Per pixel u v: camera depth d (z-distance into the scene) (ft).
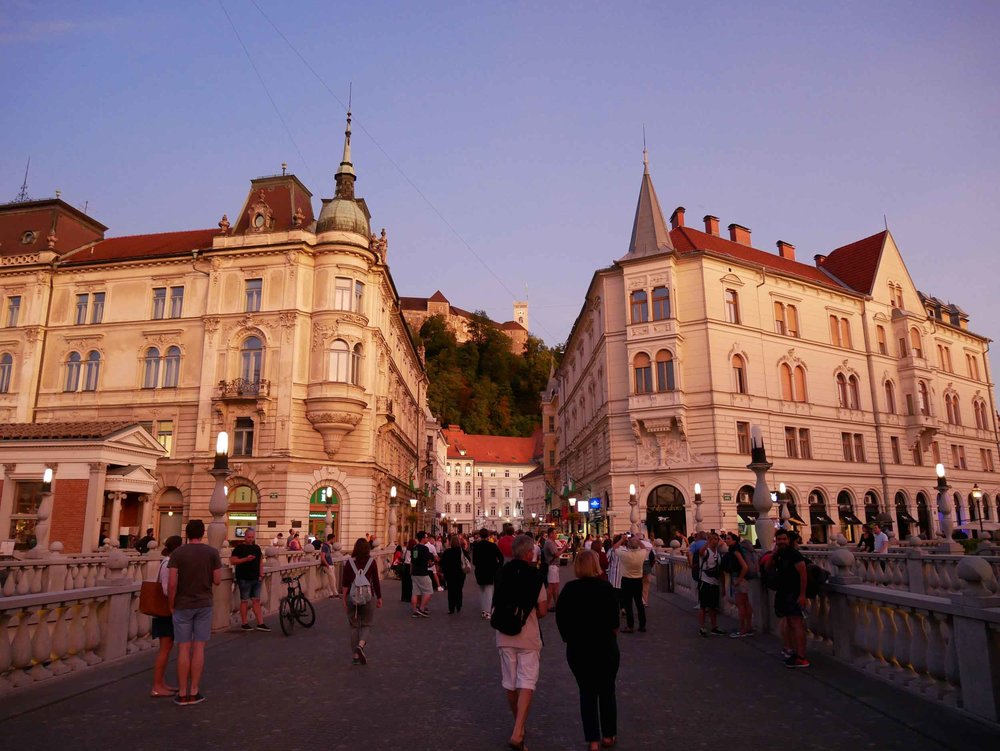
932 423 161.17
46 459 96.17
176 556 27.91
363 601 35.86
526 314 635.25
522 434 453.58
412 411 215.51
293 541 84.02
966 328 201.57
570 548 138.41
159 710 25.95
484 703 27.27
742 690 28.76
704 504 125.70
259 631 47.09
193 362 131.85
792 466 136.98
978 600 22.90
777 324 144.36
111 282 139.23
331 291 130.52
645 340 132.26
